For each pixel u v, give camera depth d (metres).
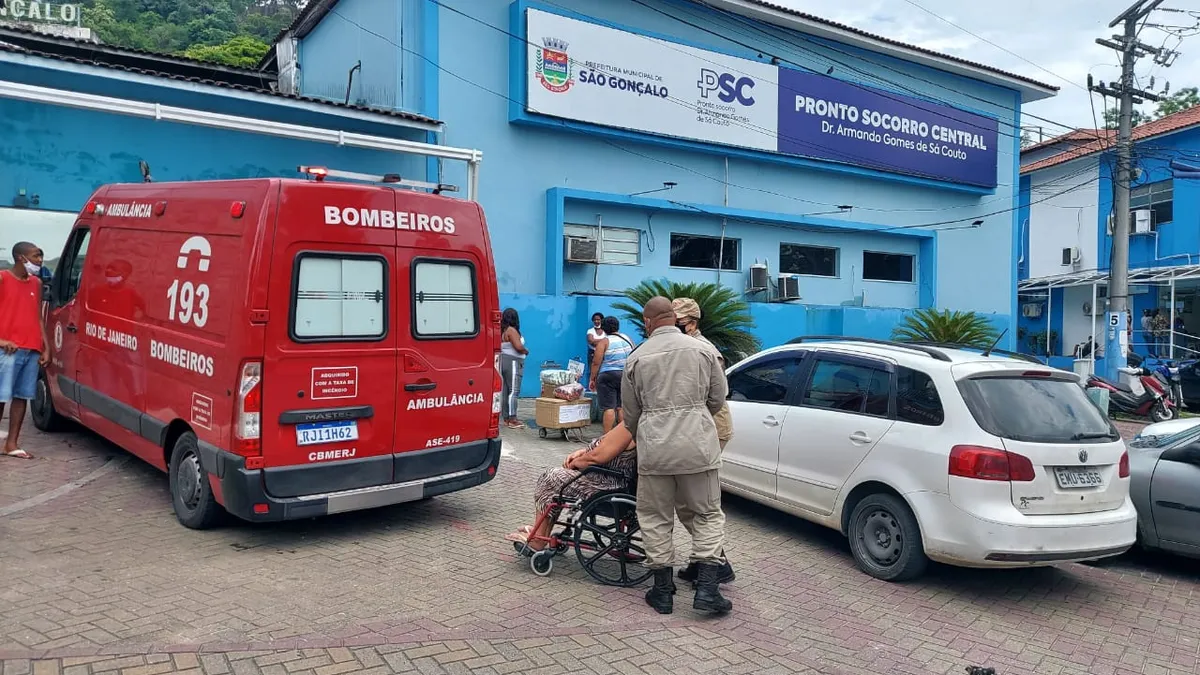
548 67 13.56
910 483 5.54
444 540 6.05
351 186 5.78
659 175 15.45
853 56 18.09
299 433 5.51
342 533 6.11
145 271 6.46
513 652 4.21
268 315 5.34
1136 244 24.33
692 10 15.75
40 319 7.47
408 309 6.04
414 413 6.08
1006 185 21.12
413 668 3.94
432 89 12.88
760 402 6.96
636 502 4.98
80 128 10.72
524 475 8.22
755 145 16.22
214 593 4.75
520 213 13.86
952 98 19.86
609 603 4.99
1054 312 27.06
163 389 6.15
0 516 5.93
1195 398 16.84
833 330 16.95
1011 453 5.21
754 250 17.00
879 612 5.18
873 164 18.11
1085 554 5.30
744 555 6.21
